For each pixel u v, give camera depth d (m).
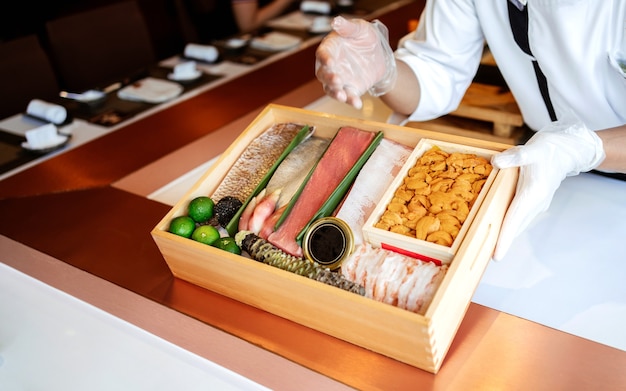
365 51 1.19
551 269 1.02
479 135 1.54
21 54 2.23
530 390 0.81
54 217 1.37
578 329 0.90
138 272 1.14
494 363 0.85
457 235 0.90
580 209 1.16
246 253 1.03
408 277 0.86
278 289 0.92
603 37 1.13
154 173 1.51
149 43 2.63
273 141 1.21
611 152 1.08
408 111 1.42
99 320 1.05
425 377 0.84
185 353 0.95
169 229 1.06
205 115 1.79
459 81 1.42
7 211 1.42
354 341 0.90
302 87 1.89
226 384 0.89
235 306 1.02
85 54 2.44
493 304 0.97
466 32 1.34
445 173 1.02
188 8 3.19
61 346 1.01
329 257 0.96
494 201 0.93
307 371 0.88
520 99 1.38
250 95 1.89
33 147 1.70
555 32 1.17
